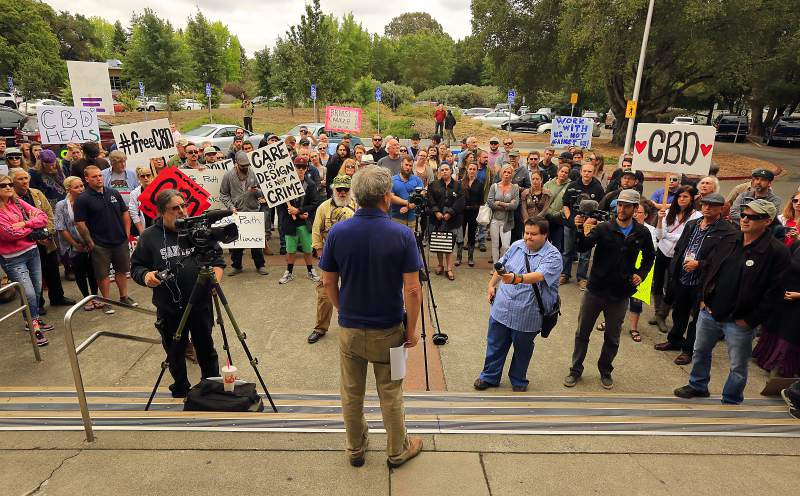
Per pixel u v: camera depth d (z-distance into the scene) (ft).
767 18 67.97
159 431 10.05
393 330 8.77
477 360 17.78
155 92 107.65
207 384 12.23
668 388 16.15
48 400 12.87
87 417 9.59
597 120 147.13
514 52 88.28
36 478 8.55
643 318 22.06
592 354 18.49
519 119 118.52
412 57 222.69
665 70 77.77
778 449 9.81
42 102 96.89
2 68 131.64
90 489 8.30
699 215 18.86
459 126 113.09
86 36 218.79
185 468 8.86
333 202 18.35
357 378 9.01
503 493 8.38
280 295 23.57
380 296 8.55
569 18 72.95
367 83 133.39
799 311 14.25
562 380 16.56
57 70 140.56
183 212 12.62
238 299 23.02
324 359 17.62
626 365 17.71
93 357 17.37
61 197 25.13
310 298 23.24
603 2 67.51
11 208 17.63
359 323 8.67
